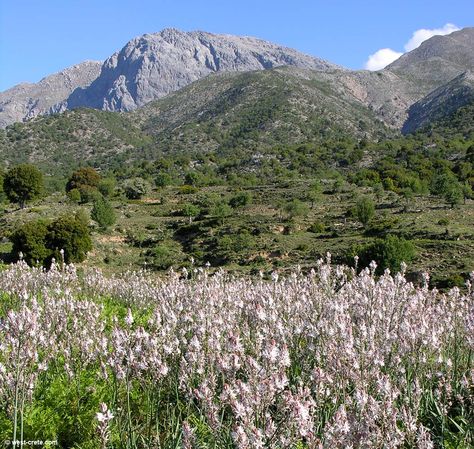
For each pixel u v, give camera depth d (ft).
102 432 17.75
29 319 20.76
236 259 148.56
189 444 15.37
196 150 636.07
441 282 101.81
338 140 565.12
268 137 640.58
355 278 36.58
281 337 23.85
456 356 26.30
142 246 176.86
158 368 20.03
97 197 244.83
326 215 197.77
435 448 21.44
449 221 165.48
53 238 138.31
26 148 631.56
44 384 25.77
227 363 18.35
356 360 20.52
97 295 53.11
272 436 14.58
